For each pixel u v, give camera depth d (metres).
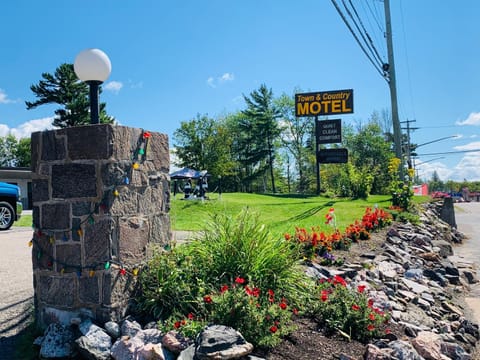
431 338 4.83
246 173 52.91
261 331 3.64
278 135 47.41
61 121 34.19
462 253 13.55
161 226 4.54
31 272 6.37
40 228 4.04
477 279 9.66
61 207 3.91
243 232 4.84
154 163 4.45
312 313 4.52
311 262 6.32
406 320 5.60
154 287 4.06
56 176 3.95
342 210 14.04
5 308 4.62
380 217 11.57
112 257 3.78
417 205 17.97
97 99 4.34
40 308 4.03
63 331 3.62
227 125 54.25
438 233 14.39
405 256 9.09
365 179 21.66
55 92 34.00
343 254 7.63
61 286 3.89
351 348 3.97
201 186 20.47
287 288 4.68
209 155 47.69
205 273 4.38
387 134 54.69
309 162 48.59
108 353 3.38
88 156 3.81
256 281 4.49
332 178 35.06
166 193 4.68
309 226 10.38
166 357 3.21
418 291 7.20
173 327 3.61
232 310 3.63
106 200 3.76
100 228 3.76
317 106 24.39
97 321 3.74
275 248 4.99
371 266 7.25
